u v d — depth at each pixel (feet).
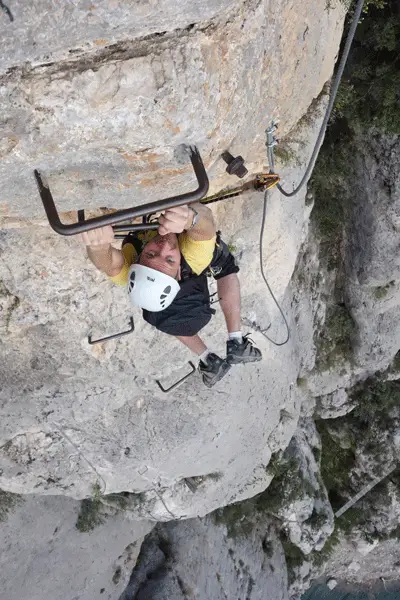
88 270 20.24
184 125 10.68
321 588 69.67
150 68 9.57
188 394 31.71
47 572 39.99
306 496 54.90
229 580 53.98
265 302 29.35
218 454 36.37
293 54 15.44
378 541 62.28
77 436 31.37
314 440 57.52
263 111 14.19
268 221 23.43
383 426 54.70
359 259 39.19
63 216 14.96
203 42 9.98
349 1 19.58
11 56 8.76
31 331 23.09
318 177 35.88
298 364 41.65
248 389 34.58
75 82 9.41
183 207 10.94
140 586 50.57
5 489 33.73
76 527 41.24
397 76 29.68
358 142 33.47
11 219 15.64
